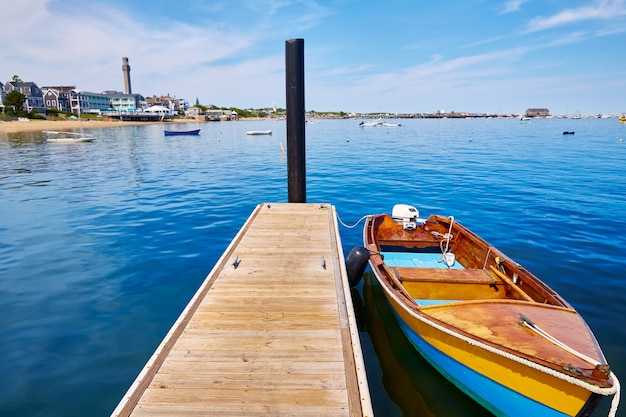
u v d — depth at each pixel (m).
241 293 4.99
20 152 31.36
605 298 6.57
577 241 9.32
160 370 3.50
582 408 3.44
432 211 12.45
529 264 8.00
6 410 4.18
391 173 20.25
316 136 52.59
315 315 4.45
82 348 5.27
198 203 13.78
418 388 4.70
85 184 17.53
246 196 15.06
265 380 3.38
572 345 3.81
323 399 3.15
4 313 6.14
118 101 114.44
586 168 20.75
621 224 10.59
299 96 9.23
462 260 7.61
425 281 5.84
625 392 4.48
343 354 3.74
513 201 13.55
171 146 38.50
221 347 3.84
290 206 9.42
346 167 22.61
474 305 4.72
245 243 6.83
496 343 3.90
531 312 4.51
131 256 8.53
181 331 4.12
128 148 35.84
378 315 6.45
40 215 11.95
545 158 25.48
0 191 15.77
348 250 9.23
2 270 7.75
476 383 4.29
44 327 5.76
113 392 4.45
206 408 3.06
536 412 3.81
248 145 40.50
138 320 5.96
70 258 8.41
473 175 19.23
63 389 4.50
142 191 15.98
